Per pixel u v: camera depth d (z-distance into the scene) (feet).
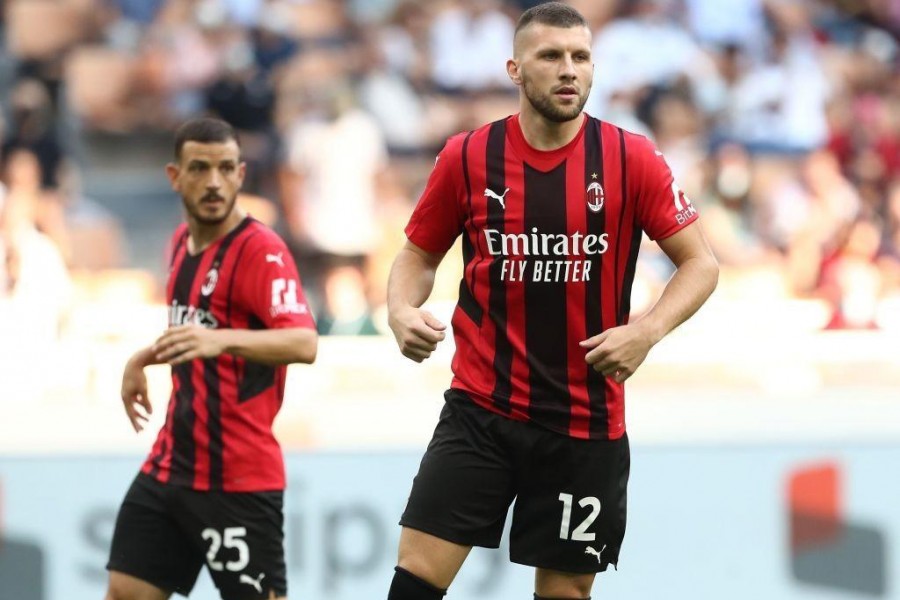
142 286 84.84
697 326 72.08
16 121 92.84
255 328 45.03
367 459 62.39
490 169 38.93
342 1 106.83
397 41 105.40
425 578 39.60
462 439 39.75
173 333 41.78
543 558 40.22
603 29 106.52
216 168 44.45
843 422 66.28
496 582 62.54
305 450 62.23
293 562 61.62
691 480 64.39
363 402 65.98
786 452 65.16
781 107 105.81
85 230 90.84
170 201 99.30
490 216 38.86
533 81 37.37
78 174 98.99
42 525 61.52
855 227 91.15
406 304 39.42
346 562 61.87
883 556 65.00
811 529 64.80
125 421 64.69
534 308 38.88
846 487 65.26
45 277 77.56
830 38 114.21
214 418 44.37
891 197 95.14
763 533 64.49
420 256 40.91
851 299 82.69
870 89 111.04
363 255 90.12
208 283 44.86
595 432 39.52
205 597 62.39
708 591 64.13
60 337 71.31
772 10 110.42
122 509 45.52
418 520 39.75
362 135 92.68
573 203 38.37
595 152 38.58
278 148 95.40
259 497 44.73
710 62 106.83
